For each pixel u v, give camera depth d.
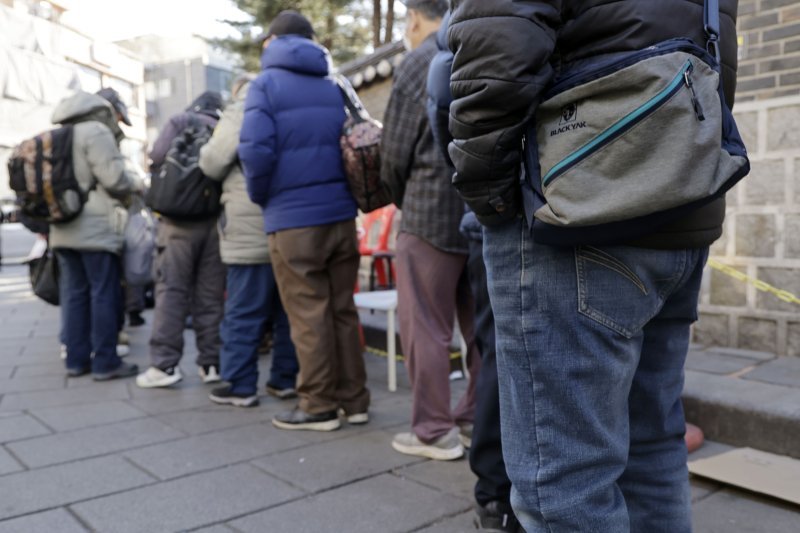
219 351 4.34
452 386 4.08
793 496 2.33
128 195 4.37
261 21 14.51
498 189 1.34
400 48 6.66
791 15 3.74
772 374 3.34
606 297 1.29
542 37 1.24
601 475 1.35
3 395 4.05
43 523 2.34
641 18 1.24
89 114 4.24
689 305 1.48
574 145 1.24
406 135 2.75
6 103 19.69
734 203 3.86
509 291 1.39
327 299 3.30
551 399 1.34
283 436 3.24
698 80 1.20
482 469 2.18
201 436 3.25
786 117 3.65
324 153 3.20
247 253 3.66
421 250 2.80
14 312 7.55
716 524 2.25
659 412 1.53
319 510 2.42
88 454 3.01
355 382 3.39
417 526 2.29
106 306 4.40
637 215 1.18
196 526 2.31
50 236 4.43
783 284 3.71
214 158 3.62
